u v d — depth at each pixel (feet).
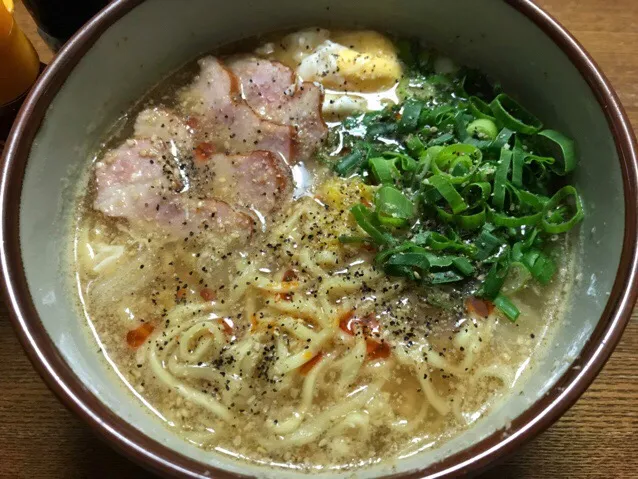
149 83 0.82
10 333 0.73
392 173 0.75
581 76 0.70
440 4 0.78
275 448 0.65
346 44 0.85
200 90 0.82
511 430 0.55
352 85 0.84
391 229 0.73
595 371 0.56
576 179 0.73
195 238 0.74
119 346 0.69
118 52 0.74
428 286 0.71
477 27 0.79
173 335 0.69
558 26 0.71
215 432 0.65
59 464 0.67
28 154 0.64
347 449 0.65
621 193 0.65
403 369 0.69
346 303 0.71
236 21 0.83
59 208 0.72
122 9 0.71
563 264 0.73
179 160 0.79
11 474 0.67
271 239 0.74
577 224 0.73
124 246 0.74
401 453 0.64
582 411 0.70
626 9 0.90
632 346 0.73
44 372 0.56
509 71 0.81
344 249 0.73
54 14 0.81
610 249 0.65
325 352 0.69
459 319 0.70
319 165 0.79
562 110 0.75
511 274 0.72
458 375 0.68
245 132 0.80
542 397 0.57
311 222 0.75
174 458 0.54
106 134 0.79
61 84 0.68
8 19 0.72
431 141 0.77
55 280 0.69
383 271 0.72
